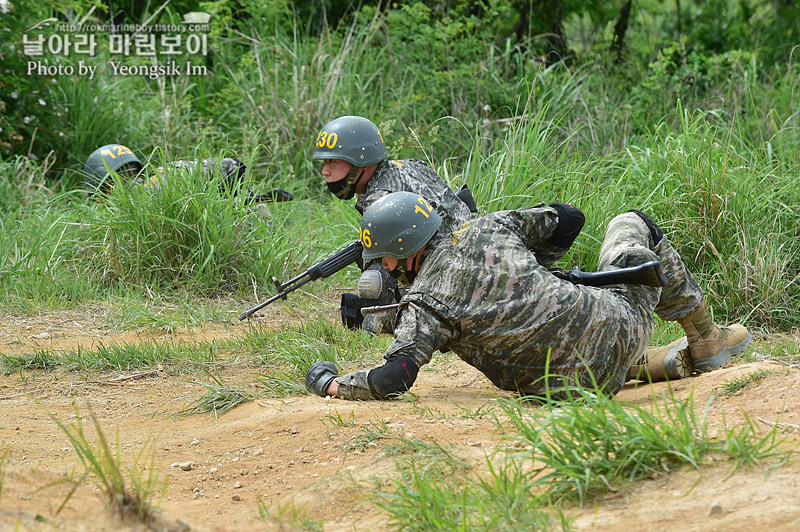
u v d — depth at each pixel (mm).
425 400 9242
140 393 10609
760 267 13539
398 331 8922
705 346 9703
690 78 25094
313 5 29172
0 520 4719
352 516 6340
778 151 16938
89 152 22859
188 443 8500
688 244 14469
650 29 33000
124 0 29703
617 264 8969
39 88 22359
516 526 5387
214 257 15703
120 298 14859
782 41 29766
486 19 26375
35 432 9055
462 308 8617
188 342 12922
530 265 8695
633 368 9938
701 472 5875
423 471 6629
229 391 9953
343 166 11250
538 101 22766
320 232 17188
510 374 8898
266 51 24875
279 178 21453
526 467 6598
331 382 9516
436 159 22031
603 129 21359
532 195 15445
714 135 16578
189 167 16484
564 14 31453
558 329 8578
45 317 14109
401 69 25000
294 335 12609
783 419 7152
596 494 5859
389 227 8656
